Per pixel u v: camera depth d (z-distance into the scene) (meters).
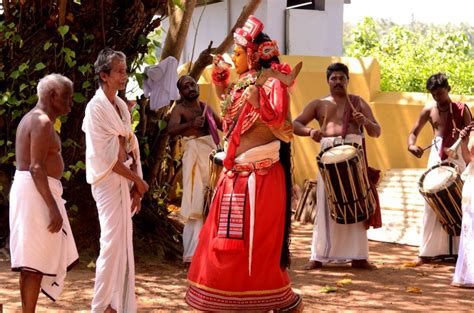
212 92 11.15
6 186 7.90
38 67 7.49
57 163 5.65
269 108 5.14
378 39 16.25
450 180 7.72
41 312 6.04
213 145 7.69
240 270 5.25
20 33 7.77
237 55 5.40
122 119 5.89
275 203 5.32
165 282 7.07
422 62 14.27
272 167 5.38
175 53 9.05
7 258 7.70
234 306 5.25
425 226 8.06
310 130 7.75
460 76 13.69
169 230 8.40
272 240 5.30
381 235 9.37
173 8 8.73
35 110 5.58
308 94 10.85
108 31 7.79
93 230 7.75
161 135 8.34
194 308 5.36
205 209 7.50
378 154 10.46
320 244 7.75
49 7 7.70
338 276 7.46
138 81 7.99
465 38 15.06
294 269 7.77
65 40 7.72
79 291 6.63
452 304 6.42
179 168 9.20
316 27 12.68
